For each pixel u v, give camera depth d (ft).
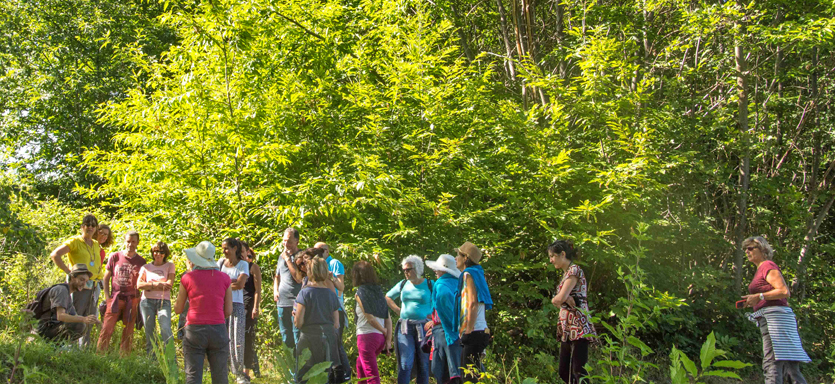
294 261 20.25
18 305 21.08
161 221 28.43
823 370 32.45
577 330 16.87
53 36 51.42
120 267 21.47
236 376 20.47
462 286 17.70
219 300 15.74
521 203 30.27
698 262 36.55
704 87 40.93
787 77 39.96
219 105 27.48
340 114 29.91
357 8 35.99
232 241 20.90
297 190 25.85
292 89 28.55
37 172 51.98
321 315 16.24
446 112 30.68
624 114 33.17
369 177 24.68
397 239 28.50
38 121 53.26
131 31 51.80
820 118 42.27
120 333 23.54
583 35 34.17
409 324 19.62
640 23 36.58
